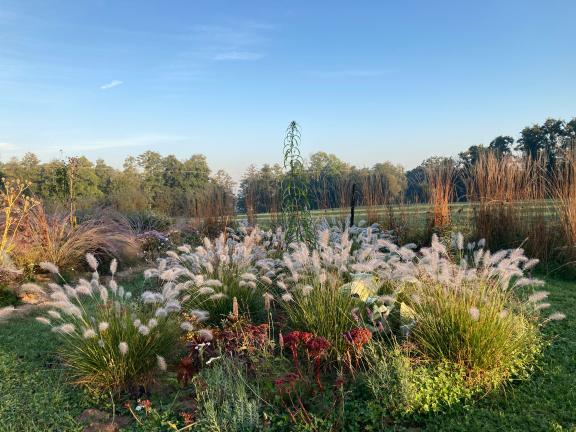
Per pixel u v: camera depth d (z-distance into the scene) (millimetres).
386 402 3475
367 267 4637
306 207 6812
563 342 4703
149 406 3518
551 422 3271
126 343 3805
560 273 7434
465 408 3506
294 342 3719
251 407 3258
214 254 5797
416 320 4305
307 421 3322
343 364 4066
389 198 10750
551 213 7941
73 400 3797
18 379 4090
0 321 5684
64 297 4070
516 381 3955
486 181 8625
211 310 5109
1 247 6977
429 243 9156
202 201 12656
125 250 9047
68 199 12164
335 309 4387
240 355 4074
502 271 4395
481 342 3891
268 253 6906
